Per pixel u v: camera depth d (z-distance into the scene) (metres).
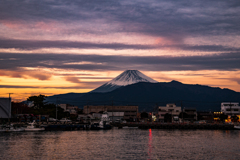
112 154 81.38
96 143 102.38
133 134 136.88
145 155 80.38
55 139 112.62
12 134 130.50
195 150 89.31
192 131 159.00
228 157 78.94
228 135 135.00
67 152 84.00
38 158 75.75
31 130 148.38
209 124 177.25
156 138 119.62
